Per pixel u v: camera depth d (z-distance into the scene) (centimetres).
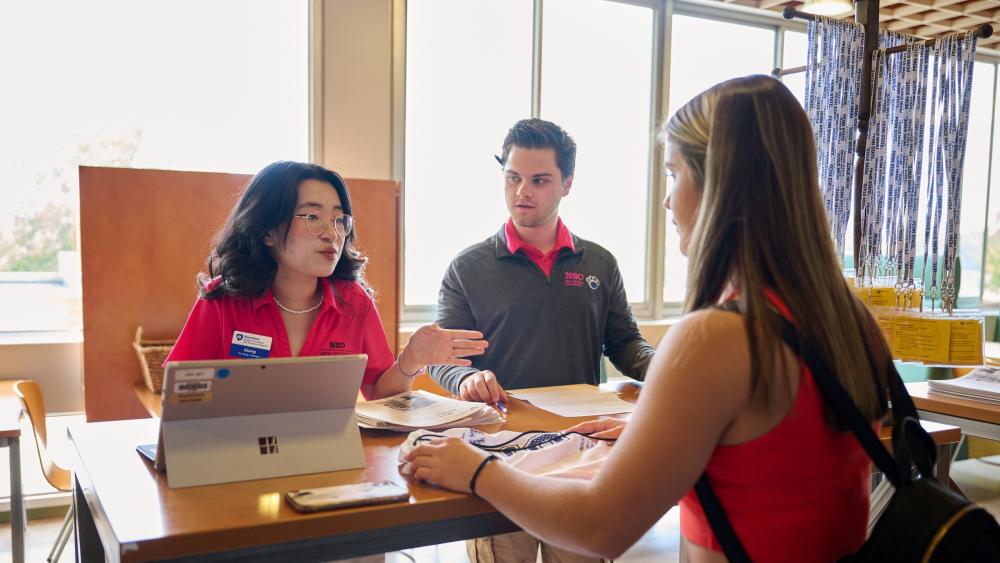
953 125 256
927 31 508
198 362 112
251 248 172
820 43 295
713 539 98
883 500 170
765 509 93
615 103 447
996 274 590
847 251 317
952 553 85
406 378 181
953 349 228
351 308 188
